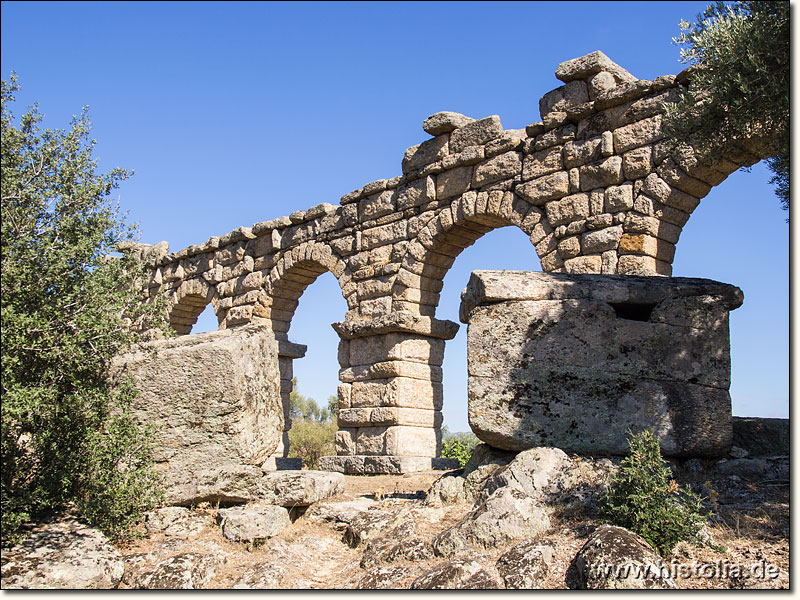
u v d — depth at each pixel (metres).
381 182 21.84
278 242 25.11
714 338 10.88
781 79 11.23
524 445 10.52
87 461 9.46
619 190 16.38
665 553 8.10
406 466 18.97
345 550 9.90
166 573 8.39
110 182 10.23
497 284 11.02
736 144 12.66
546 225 17.70
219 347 10.52
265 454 10.98
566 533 8.73
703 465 10.76
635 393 10.55
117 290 10.11
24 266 8.83
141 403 10.70
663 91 16.09
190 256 28.84
